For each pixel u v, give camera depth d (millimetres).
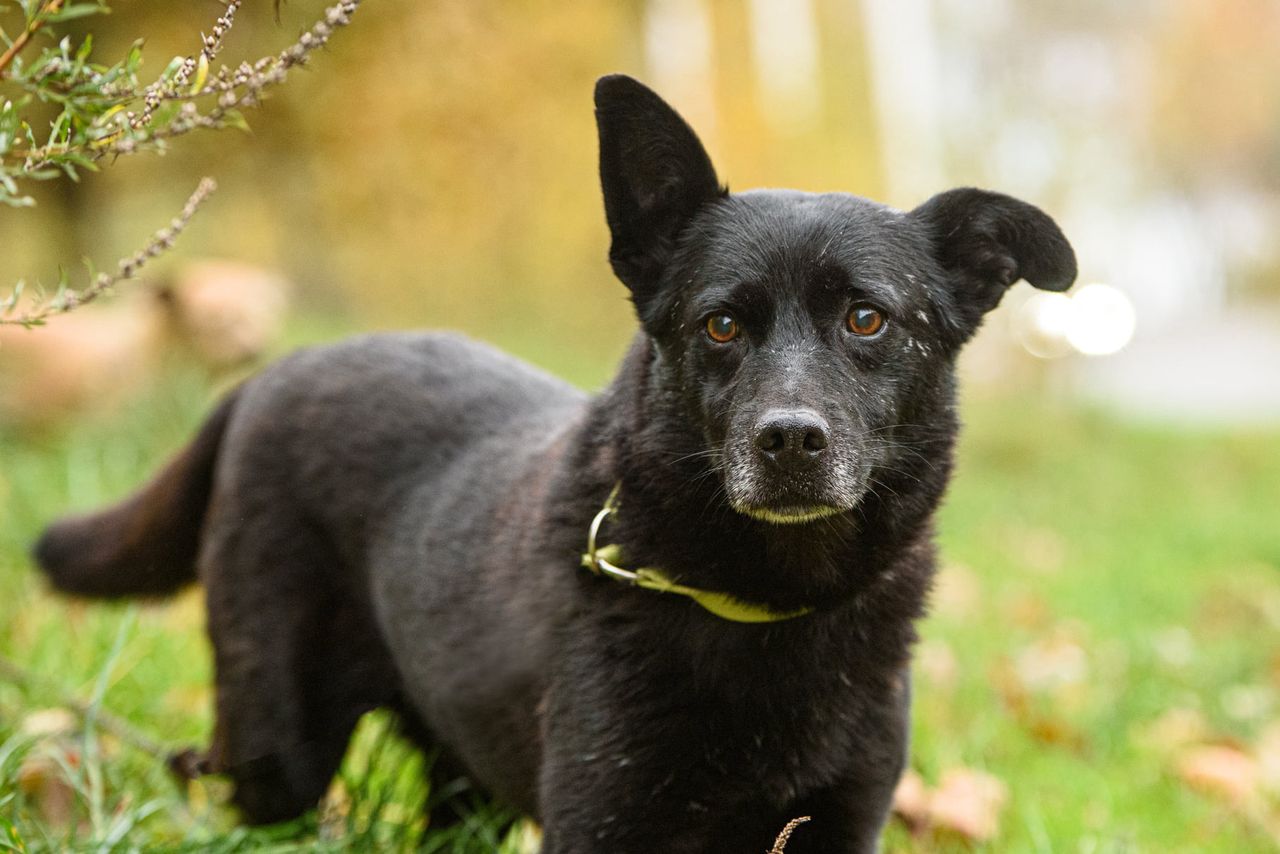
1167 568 11234
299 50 2938
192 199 3186
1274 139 43781
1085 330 22078
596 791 3727
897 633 3953
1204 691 7547
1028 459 16281
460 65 13289
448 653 4262
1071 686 7191
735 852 3938
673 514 3816
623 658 3758
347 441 4723
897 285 3920
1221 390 30312
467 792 4848
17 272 14344
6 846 3764
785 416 3584
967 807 5094
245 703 4715
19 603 6234
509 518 4223
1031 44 27234
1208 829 5656
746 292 3826
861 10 24250
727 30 22672
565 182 15664
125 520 5289
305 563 4754
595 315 17750
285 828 4477
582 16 14766
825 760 3826
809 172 22562
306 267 17859
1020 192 25844
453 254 16859
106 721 5020
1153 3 42000
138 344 9320
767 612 3777
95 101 2805
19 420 8773
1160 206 45781
